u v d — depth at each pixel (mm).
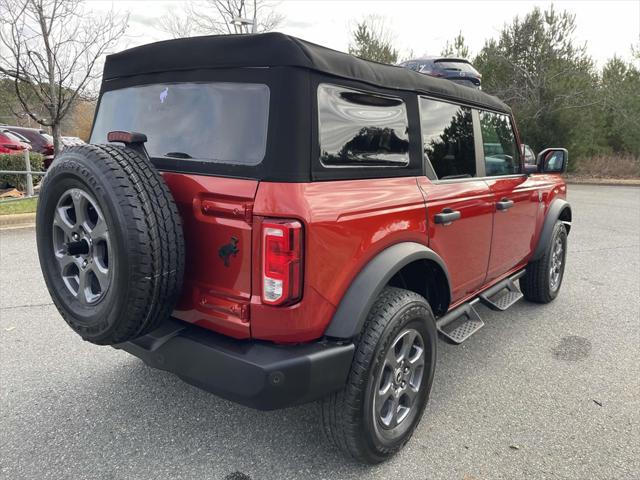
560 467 2656
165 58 2551
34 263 6414
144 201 2121
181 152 2453
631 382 3596
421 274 3121
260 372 2113
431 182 3027
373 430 2494
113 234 2082
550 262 4977
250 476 2555
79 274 2365
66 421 2988
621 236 9016
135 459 2664
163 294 2188
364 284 2361
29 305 4891
